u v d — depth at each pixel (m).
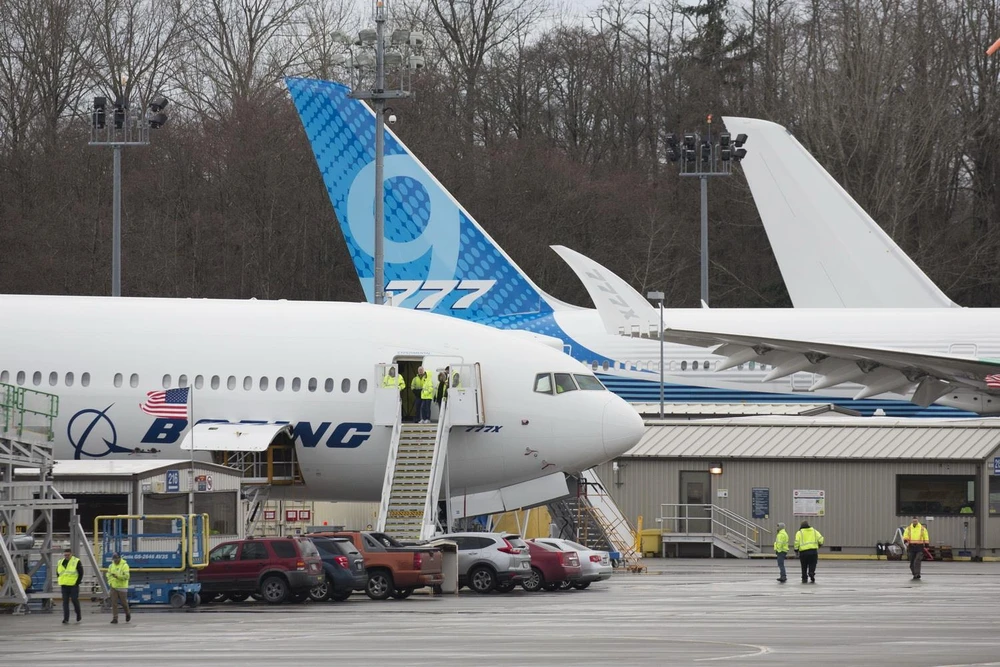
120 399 178.12
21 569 147.00
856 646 99.12
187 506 161.50
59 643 105.12
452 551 161.88
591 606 140.25
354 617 129.00
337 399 177.88
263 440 173.50
